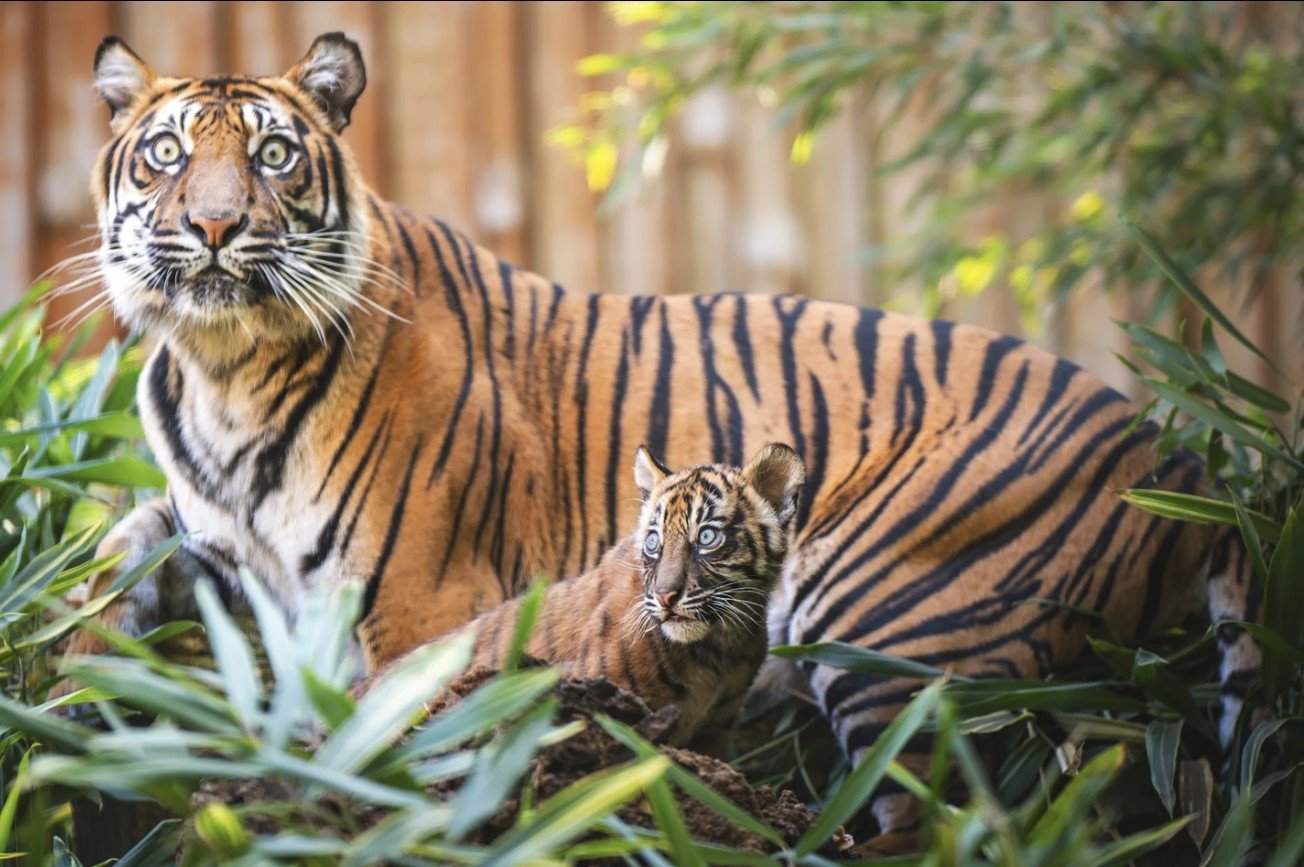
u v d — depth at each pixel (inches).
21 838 201.5
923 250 547.5
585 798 135.0
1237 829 187.9
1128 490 237.1
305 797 150.3
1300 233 503.5
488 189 569.0
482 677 191.2
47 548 263.7
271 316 247.1
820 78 450.3
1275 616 230.4
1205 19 525.0
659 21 492.1
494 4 566.3
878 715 247.1
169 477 260.1
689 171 574.2
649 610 223.8
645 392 271.0
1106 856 167.3
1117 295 569.9
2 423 297.3
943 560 256.7
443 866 150.3
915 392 268.5
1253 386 266.2
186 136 247.1
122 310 254.4
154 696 139.9
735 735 275.3
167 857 205.2
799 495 241.3
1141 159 455.2
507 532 260.1
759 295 284.2
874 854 235.5
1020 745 250.7
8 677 235.3
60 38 550.6
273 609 155.4
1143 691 254.8
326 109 263.3
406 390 254.1
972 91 432.8
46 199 549.3
